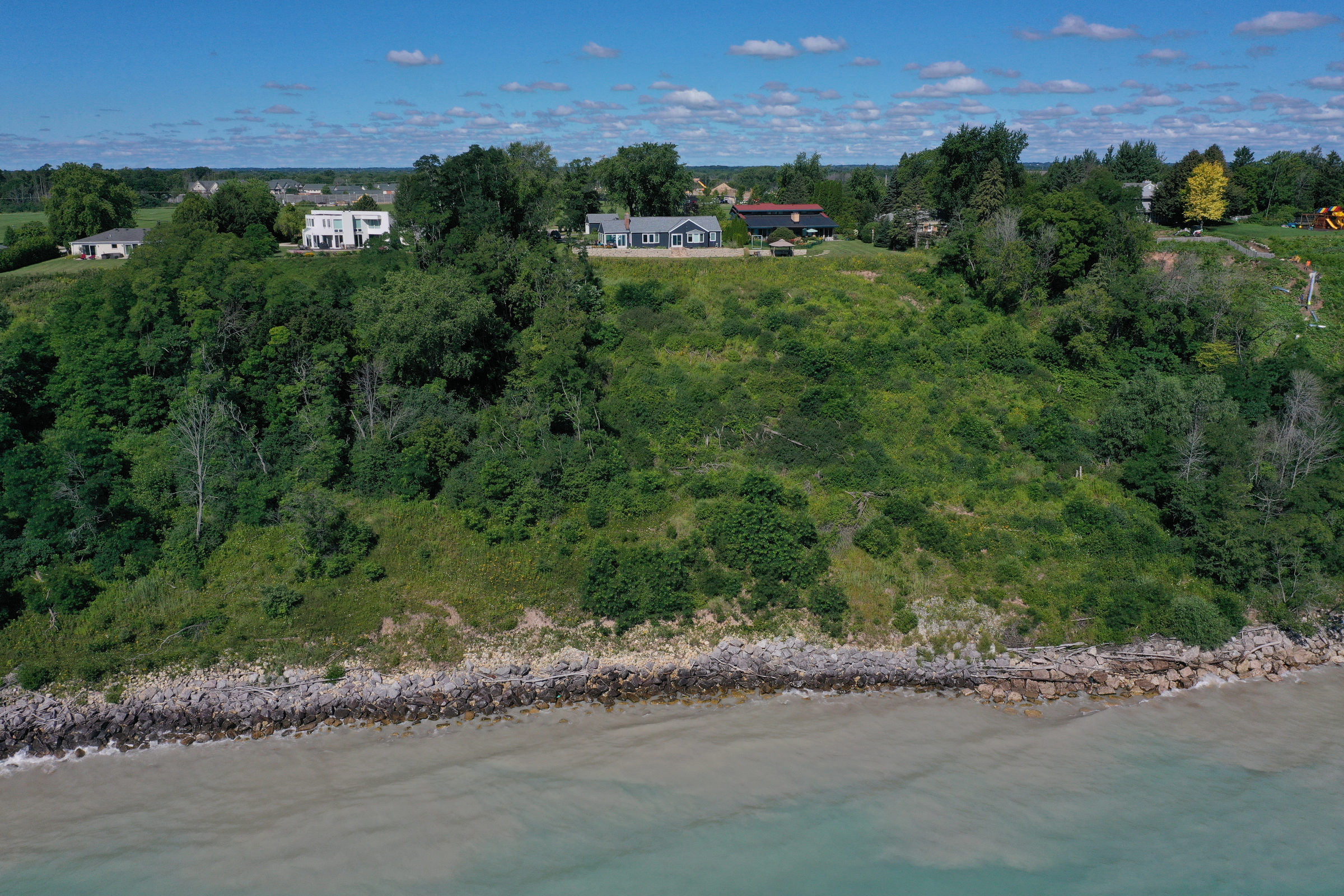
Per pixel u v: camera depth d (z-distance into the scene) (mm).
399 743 34531
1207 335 58750
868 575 42438
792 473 49250
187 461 44906
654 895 26906
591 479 46844
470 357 51906
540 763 33375
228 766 33281
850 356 57938
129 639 37906
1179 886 27516
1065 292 63031
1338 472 44312
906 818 30578
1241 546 41531
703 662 38719
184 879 27625
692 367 57625
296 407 48938
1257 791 31953
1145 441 49531
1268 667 39375
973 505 46906
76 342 48594
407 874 27844
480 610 39969
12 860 28594
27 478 41906
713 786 32125
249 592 40500
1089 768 33344
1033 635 39844
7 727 34531
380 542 43562
